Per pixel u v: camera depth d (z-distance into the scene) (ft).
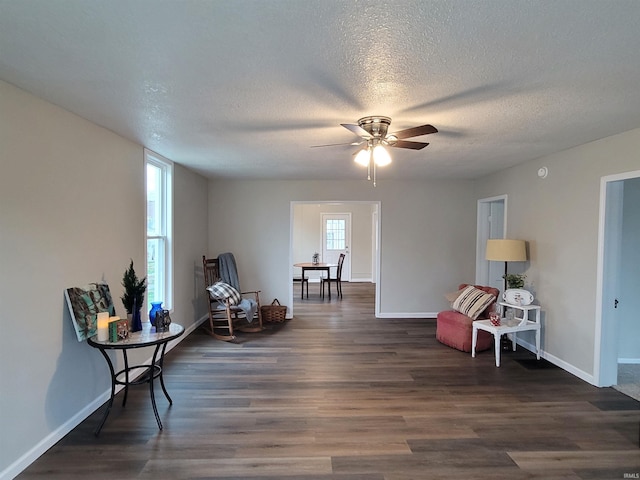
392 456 7.94
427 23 5.12
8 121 7.13
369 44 5.71
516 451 8.13
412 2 4.62
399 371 12.83
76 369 9.16
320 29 5.28
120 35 5.42
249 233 20.47
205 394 10.93
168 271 14.85
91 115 9.14
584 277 12.01
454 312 16.12
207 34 5.41
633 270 13.55
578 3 4.65
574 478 7.24
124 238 11.37
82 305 9.02
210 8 4.75
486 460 7.80
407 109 8.64
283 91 7.61
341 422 9.34
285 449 8.17
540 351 14.17
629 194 13.42
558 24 5.14
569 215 12.67
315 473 7.36
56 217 8.45
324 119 9.43
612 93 7.67
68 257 8.86
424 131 8.39
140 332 9.52
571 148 12.55
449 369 13.02
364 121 9.20
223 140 11.55
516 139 11.39
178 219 15.75
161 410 9.93
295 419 9.48
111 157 10.64
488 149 12.84
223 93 7.71
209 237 20.34
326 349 15.20
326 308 23.35
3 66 6.43
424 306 20.76
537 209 14.44
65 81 7.08
